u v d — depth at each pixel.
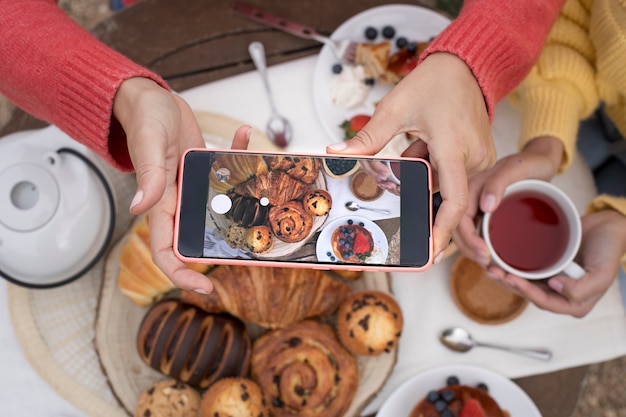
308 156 0.48
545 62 0.70
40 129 0.69
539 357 0.66
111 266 0.65
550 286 0.62
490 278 0.67
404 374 0.66
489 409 0.61
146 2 0.73
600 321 0.67
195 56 0.72
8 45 0.53
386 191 0.48
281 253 0.47
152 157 0.46
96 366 0.64
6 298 0.65
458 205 0.48
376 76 0.72
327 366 0.62
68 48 0.52
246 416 0.61
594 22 0.66
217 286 0.63
